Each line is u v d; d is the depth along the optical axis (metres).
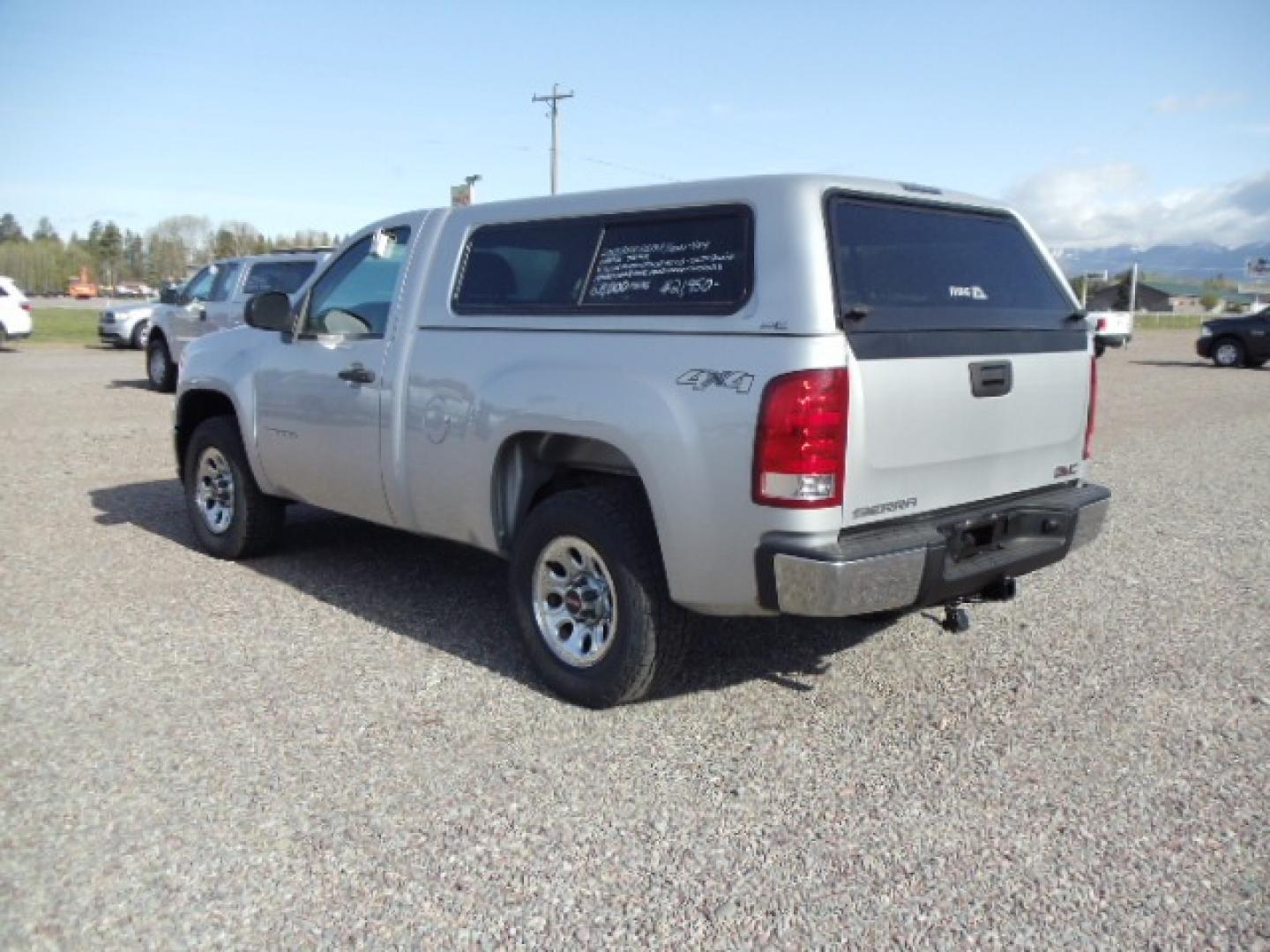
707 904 2.94
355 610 5.41
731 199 3.86
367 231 5.44
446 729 4.02
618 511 4.08
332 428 5.33
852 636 5.16
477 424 4.52
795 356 3.53
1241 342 24.48
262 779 3.60
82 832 3.25
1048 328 4.48
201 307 14.65
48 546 6.65
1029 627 5.32
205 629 5.08
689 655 4.87
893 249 3.94
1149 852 3.22
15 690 4.31
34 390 16.05
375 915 2.87
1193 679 4.64
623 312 4.07
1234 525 7.64
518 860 3.14
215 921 2.83
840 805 3.50
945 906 2.94
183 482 6.65
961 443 4.01
